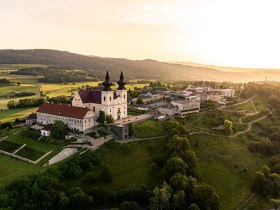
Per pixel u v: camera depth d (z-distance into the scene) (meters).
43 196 157.62
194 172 190.88
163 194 162.62
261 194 197.88
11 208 148.00
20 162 186.38
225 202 185.75
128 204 155.75
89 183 175.38
